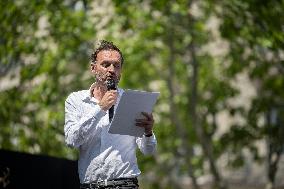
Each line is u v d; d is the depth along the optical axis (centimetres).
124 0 2530
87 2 2567
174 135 3434
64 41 2639
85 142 959
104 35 2591
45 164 1497
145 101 952
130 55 2700
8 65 2638
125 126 955
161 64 3186
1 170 1433
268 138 3078
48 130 2616
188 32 2711
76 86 2723
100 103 939
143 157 3253
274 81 2973
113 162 961
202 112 3400
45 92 2638
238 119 4172
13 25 2550
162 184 3406
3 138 2636
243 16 2508
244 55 3022
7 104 2645
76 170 1556
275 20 2466
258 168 4209
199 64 3319
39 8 2559
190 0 2645
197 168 3409
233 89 3366
